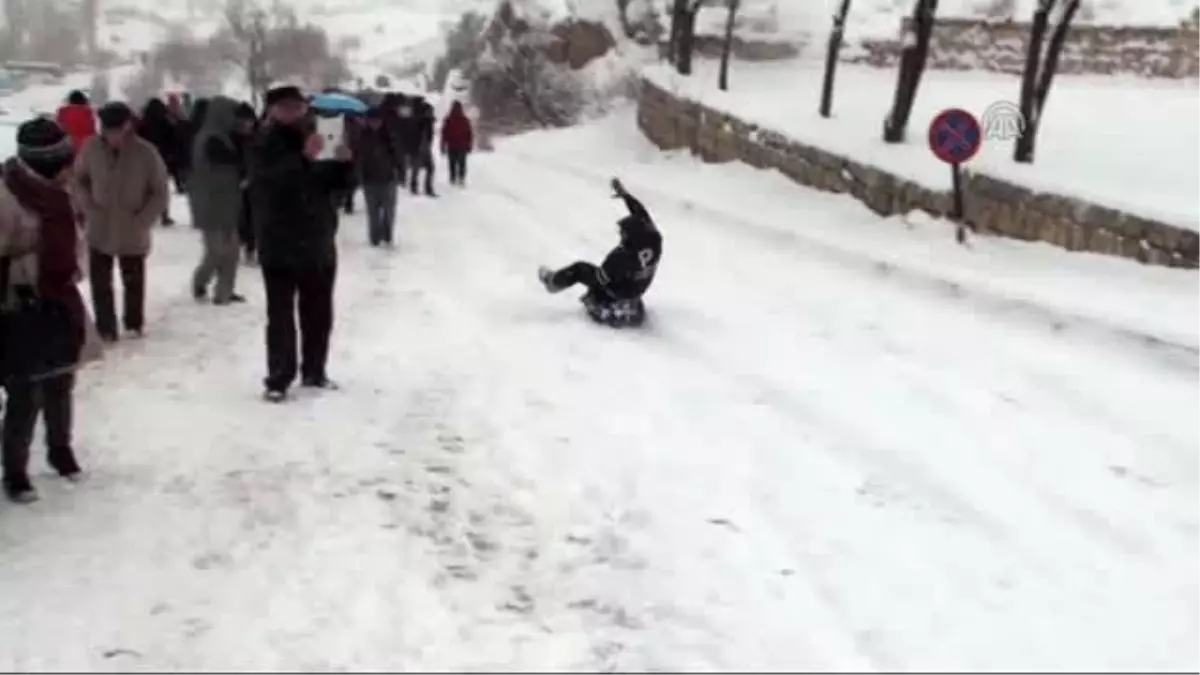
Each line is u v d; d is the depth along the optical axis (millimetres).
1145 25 33469
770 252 16188
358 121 16328
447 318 11539
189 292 12766
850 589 5711
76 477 7148
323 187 8625
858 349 10492
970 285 12586
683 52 34500
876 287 13484
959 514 6699
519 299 12547
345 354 10102
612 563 5969
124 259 10562
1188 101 26969
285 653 5062
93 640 5195
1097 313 11047
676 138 30812
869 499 6883
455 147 25953
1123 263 13914
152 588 5699
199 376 9375
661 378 9398
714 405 8680
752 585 5734
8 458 6758
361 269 14344
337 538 6258
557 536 6293
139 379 9281
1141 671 4988
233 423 8164
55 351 6754
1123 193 14836
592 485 7020
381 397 8812
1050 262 14461
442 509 6652
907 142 20875
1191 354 9781
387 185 16156
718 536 6301
